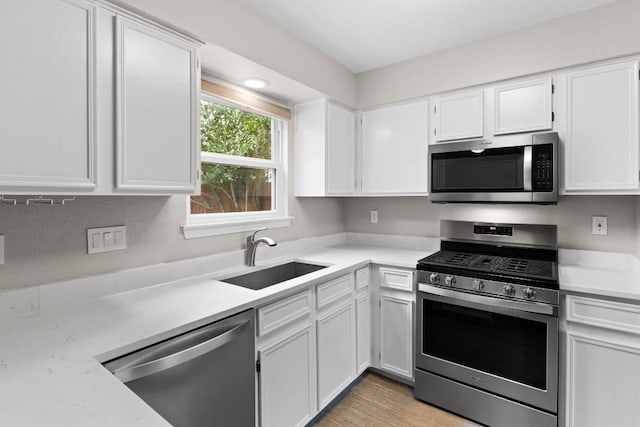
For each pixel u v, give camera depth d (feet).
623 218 6.37
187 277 5.86
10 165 3.15
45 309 4.23
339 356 6.64
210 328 4.13
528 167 6.21
